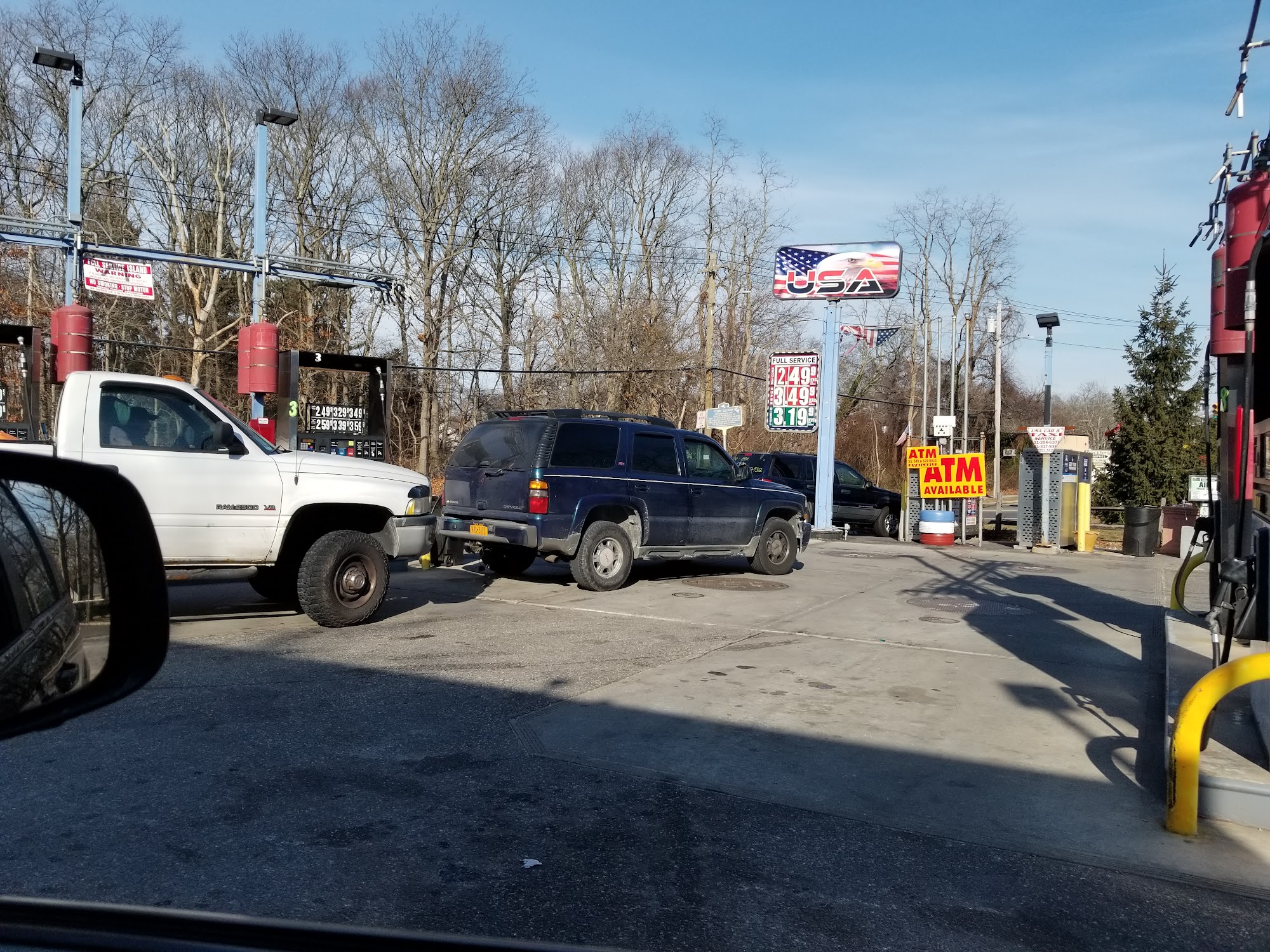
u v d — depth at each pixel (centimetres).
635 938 335
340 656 762
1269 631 490
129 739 542
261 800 453
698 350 3475
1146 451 3272
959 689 706
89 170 3347
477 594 1113
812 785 498
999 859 413
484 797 468
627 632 894
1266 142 570
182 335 3453
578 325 3662
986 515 3422
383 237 3769
